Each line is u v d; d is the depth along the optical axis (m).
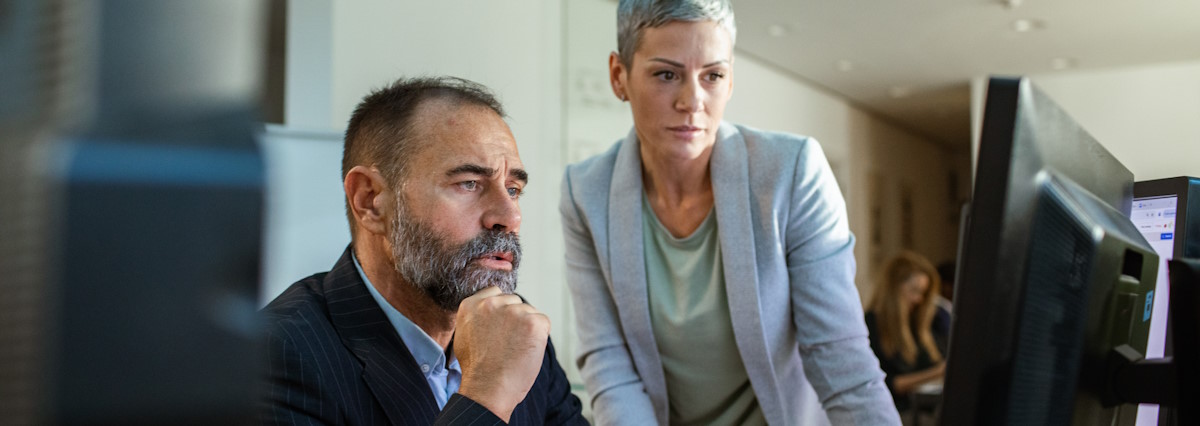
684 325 1.39
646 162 1.38
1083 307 0.71
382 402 0.99
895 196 9.95
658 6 1.22
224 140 0.17
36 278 0.15
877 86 8.09
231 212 0.17
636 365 1.44
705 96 1.26
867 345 1.35
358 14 3.30
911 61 7.22
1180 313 0.70
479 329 0.94
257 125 0.18
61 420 0.15
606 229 1.42
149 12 0.16
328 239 2.68
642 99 1.28
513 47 3.90
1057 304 0.66
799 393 1.44
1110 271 0.76
